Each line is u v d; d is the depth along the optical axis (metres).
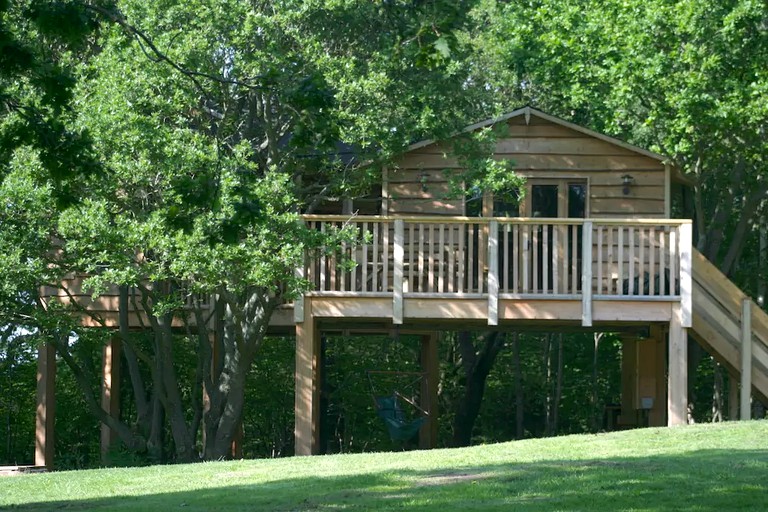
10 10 11.95
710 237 26.11
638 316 17.88
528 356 38.75
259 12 18.80
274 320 20.70
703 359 35.34
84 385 21.73
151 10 17.52
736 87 20.31
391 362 34.00
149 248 16.86
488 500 10.22
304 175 21.89
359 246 20.58
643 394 21.47
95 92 17.67
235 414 19.94
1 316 19.67
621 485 10.76
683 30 20.52
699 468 11.79
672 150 21.34
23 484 13.91
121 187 17.48
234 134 21.19
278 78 10.45
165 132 16.66
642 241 17.95
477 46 31.16
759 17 20.30
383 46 19.06
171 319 20.83
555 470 12.11
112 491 12.76
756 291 32.72
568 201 21.19
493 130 20.62
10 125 10.48
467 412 32.00
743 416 17.88
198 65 17.39
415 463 13.88
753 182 25.95
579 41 23.42
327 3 18.30
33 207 17.05
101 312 21.64
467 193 19.64
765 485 10.49
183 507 10.68
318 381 20.31
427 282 20.80
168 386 20.80
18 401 33.47
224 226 10.39
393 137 19.33
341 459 14.98
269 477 13.19
